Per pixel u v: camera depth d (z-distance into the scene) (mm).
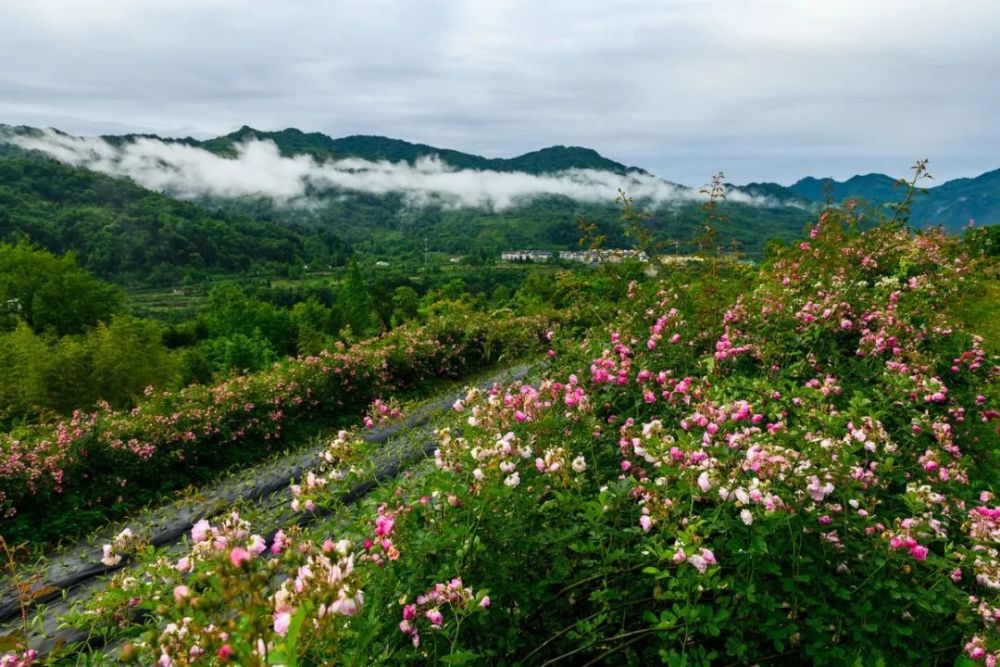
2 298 36500
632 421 4383
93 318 37938
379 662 2574
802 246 8719
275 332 43875
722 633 3170
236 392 13234
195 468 11602
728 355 5496
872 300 6941
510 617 3086
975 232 11297
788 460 3215
